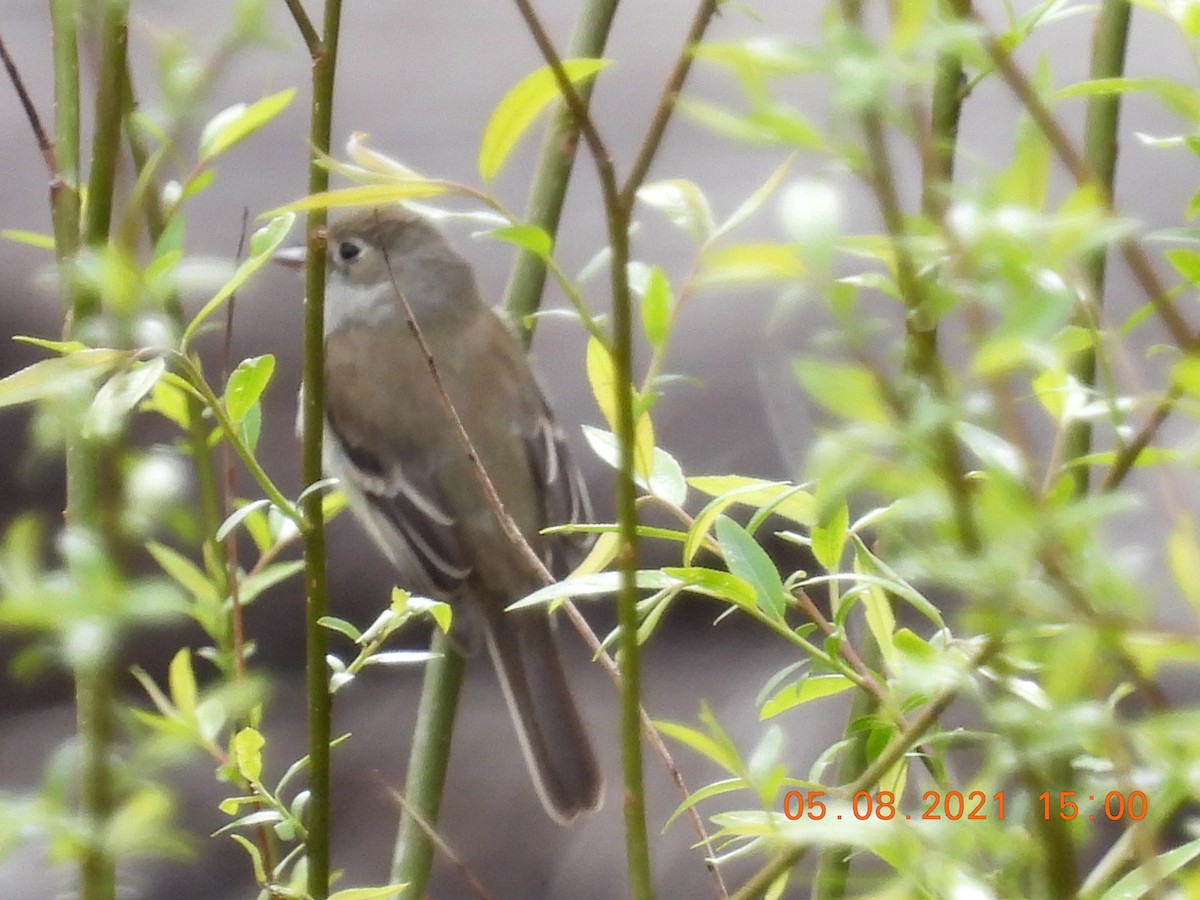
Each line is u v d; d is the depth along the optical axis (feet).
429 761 15.78
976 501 7.18
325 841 11.55
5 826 8.41
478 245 35.04
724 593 10.01
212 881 26.00
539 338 33.14
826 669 10.46
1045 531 6.80
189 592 14.87
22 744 28.40
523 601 9.86
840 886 11.49
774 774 9.37
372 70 39.91
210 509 13.70
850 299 7.27
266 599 29.86
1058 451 9.18
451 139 37.32
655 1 41.04
